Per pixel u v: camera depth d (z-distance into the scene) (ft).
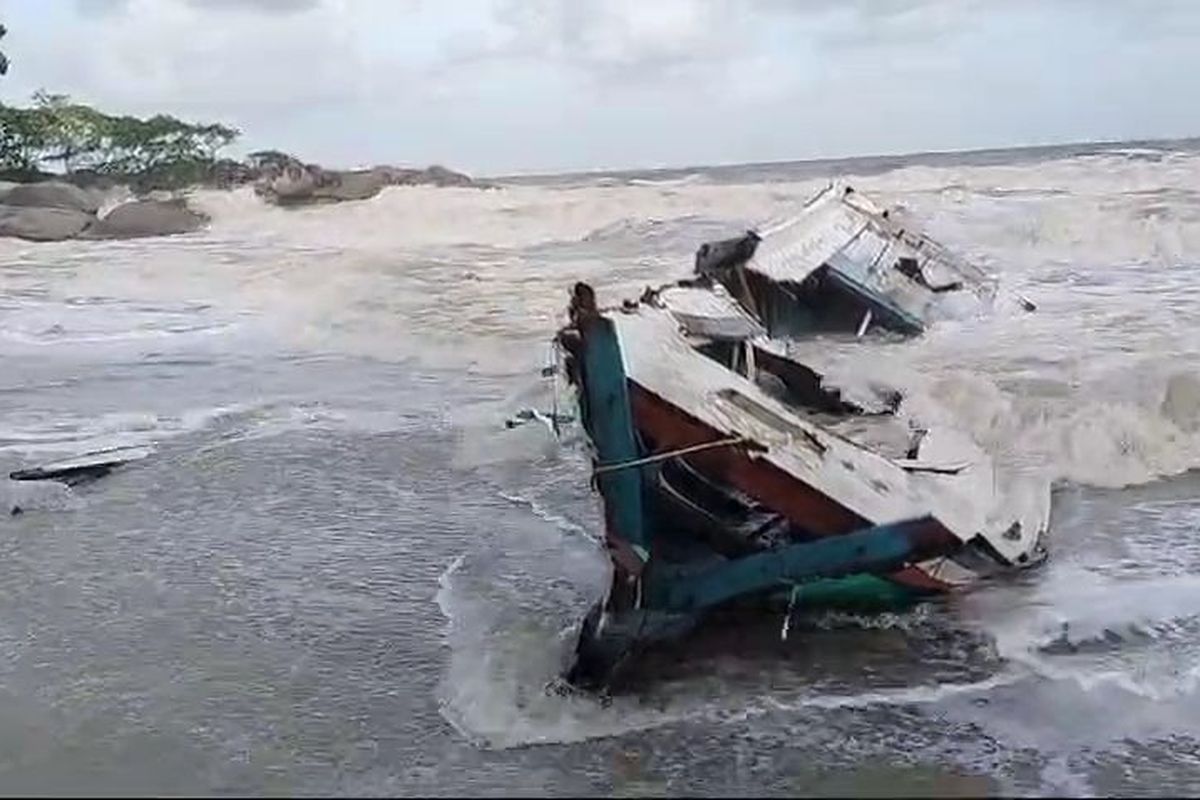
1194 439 33.24
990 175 112.16
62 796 18.33
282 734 20.38
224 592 27.09
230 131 212.02
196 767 19.26
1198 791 17.48
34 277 85.92
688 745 19.44
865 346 43.91
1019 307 49.65
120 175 199.31
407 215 114.42
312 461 37.27
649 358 22.15
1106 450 32.63
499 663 22.81
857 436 28.91
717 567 21.47
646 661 22.45
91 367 53.72
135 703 21.76
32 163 201.67
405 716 20.89
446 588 26.84
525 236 93.20
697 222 91.76
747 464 21.33
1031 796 17.35
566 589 26.45
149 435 41.19
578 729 20.18
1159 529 28.02
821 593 23.84
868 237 54.85
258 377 50.03
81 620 25.80
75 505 33.88
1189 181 96.12
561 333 22.20
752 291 45.91
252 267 83.41
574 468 35.65
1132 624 23.13
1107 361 39.01
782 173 186.70
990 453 30.96
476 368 49.29
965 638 22.99
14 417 44.55
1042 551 26.27
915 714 20.15
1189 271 57.41
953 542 21.72
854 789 17.60
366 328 56.85
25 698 22.12
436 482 34.86
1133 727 19.43
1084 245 65.62
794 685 21.39
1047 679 21.20
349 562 28.73
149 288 78.13
